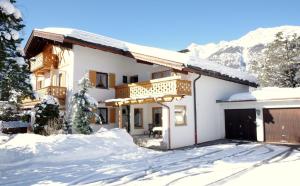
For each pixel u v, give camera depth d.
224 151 15.37
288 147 16.78
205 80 20.39
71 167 11.06
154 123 21.09
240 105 20.84
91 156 13.27
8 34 12.66
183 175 9.62
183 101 18.36
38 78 25.25
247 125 20.58
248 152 14.92
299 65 33.03
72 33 18.72
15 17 12.44
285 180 8.48
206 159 12.88
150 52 19.23
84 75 17.73
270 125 19.55
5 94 15.21
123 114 21.47
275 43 35.00
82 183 8.74
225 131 21.67
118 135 16.36
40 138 14.48
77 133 17.00
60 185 8.54
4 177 9.47
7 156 11.84
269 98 19.17
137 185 8.43
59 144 13.42
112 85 21.19
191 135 18.77
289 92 19.20
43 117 18.00
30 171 10.32
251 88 26.52
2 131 21.73
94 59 20.39
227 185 8.17
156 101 17.17
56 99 18.83
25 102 23.12
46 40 22.03
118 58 21.91
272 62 34.69
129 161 12.45
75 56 19.41
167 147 16.91
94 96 19.88
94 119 19.47
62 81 20.52
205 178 9.09
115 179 9.20
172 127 17.36
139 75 21.95
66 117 19.02
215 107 21.20
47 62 22.08
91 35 19.88
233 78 22.08
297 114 18.52
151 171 10.37
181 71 18.69
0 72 14.20
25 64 14.51
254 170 10.20
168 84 17.30
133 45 20.58
